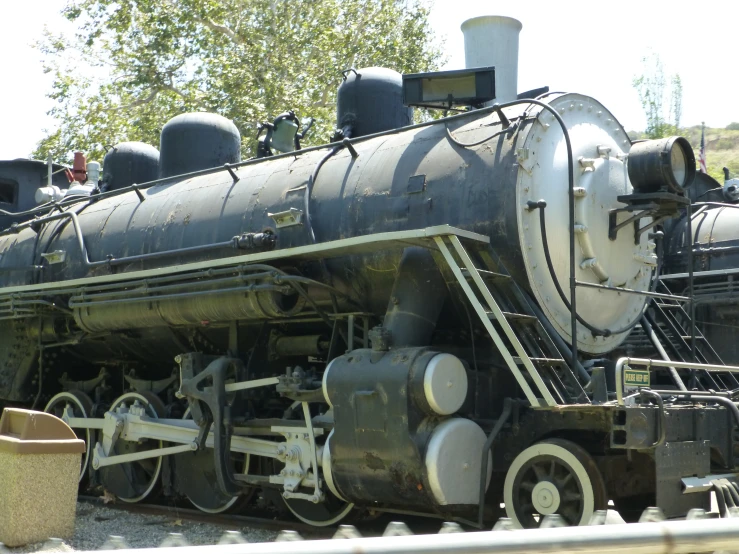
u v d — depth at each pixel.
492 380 6.77
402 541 2.17
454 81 7.42
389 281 7.18
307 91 24.11
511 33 9.20
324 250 6.79
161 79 25.25
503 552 2.23
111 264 9.08
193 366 8.09
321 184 7.71
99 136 25.16
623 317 7.32
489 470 6.34
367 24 25.52
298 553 2.07
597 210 6.96
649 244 7.60
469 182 6.73
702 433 6.29
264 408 8.24
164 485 8.73
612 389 6.79
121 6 25.38
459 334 7.14
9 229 11.09
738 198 12.61
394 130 7.64
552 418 6.20
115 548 2.38
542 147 6.72
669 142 6.78
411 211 6.95
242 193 8.35
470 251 6.57
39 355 10.21
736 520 2.46
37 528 6.84
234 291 7.48
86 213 10.21
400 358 6.30
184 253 8.39
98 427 9.23
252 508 8.82
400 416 6.15
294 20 24.92
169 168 9.94
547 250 6.53
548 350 6.36
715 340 10.96
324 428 7.14
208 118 10.10
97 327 8.98
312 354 7.92
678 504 5.91
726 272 10.80
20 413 7.09
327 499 7.30
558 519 3.30
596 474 5.82
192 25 24.89
